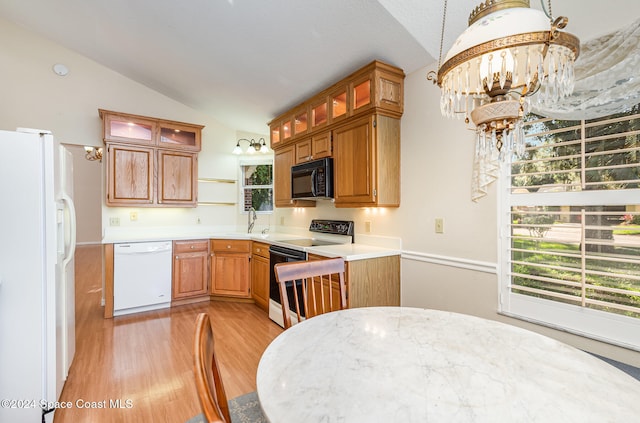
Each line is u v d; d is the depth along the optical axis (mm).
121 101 3900
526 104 1316
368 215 2934
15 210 1617
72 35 3334
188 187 4078
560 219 1699
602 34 1479
